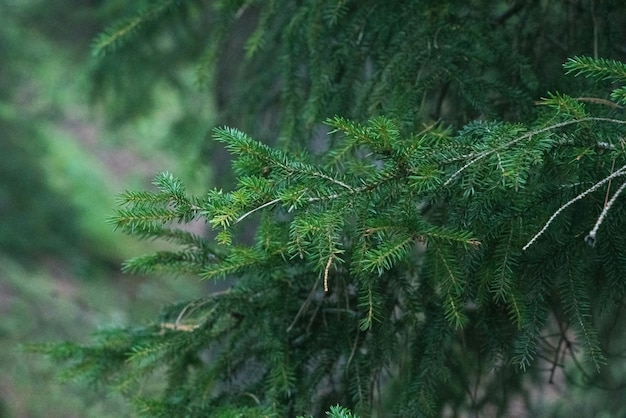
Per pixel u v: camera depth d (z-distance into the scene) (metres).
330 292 2.90
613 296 2.54
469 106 3.13
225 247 3.03
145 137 18.72
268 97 4.12
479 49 2.97
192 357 3.16
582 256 2.44
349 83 3.18
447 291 2.38
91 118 8.24
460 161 2.21
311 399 2.76
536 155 2.09
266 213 2.64
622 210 2.31
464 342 3.02
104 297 12.11
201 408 2.86
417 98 2.84
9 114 10.81
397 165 2.23
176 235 2.88
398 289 2.76
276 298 2.89
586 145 2.19
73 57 9.40
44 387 8.41
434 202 2.37
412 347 2.74
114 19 6.29
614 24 3.16
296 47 3.36
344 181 2.30
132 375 3.10
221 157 4.75
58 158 16.66
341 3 3.04
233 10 3.57
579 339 2.39
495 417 3.38
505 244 2.35
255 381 2.95
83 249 13.48
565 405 3.79
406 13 3.06
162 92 7.21
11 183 12.04
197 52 6.38
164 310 3.18
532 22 3.28
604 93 2.75
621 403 3.73
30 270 11.75
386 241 2.20
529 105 2.88
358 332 2.80
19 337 9.65
